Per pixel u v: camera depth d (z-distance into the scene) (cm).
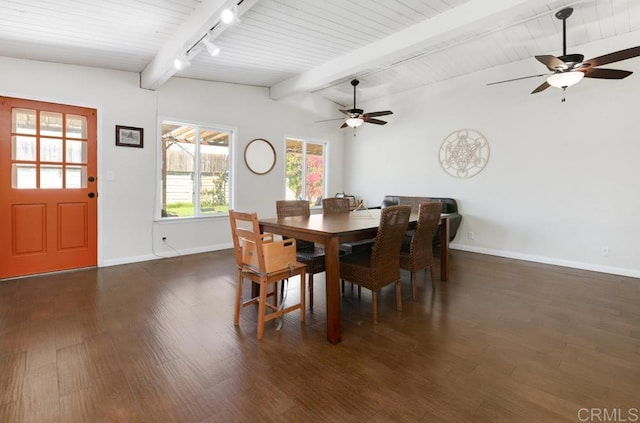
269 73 486
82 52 358
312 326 254
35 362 199
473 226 519
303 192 646
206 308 286
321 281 369
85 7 275
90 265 411
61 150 386
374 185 662
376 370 194
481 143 503
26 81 360
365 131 673
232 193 536
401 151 612
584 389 175
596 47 398
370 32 359
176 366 197
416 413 158
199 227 502
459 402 166
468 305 296
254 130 555
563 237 433
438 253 510
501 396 170
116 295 315
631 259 385
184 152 491
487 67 489
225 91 518
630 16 348
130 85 427
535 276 385
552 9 335
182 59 339
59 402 164
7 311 275
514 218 475
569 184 425
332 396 171
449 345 224
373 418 155
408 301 308
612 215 396
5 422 150
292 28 350
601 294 323
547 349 218
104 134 411
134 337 232
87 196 405
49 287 336
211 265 428
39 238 379
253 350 217
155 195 455
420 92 579
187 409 160
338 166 702
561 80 309
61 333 237
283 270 244
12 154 359
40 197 377
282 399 168
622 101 384
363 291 338
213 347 220
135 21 302
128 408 160
